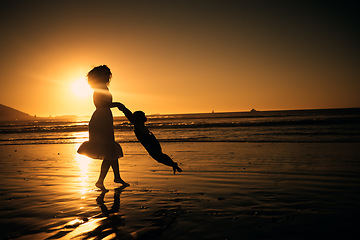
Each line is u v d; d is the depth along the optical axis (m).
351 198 3.86
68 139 20.39
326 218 3.03
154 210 3.43
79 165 7.74
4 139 22.34
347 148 10.16
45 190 4.69
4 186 5.09
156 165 7.36
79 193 4.44
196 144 13.26
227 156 8.86
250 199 3.89
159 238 2.55
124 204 3.74
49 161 8.71
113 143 4.76
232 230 2.72
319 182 4.95
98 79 4.77
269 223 2.90
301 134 17.22
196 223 2.94
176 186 4.85
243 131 21.44
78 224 2.97
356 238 2.47
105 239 2.55
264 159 8.02
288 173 5.88
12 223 3.03
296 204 3.61
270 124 28.77
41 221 3.09
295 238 2.50
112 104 4.55
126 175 6.06
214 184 4.96
